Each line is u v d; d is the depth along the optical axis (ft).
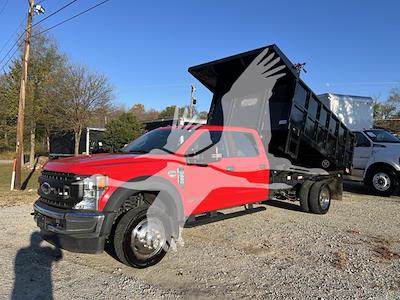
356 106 44.62
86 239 14.21
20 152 43.42
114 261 16.28
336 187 30.45
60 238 14.74
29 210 27.71
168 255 17.13
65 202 14.66
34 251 17.46
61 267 15.43
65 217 14.07
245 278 14.49
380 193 36.42
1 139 130.31
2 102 92.94
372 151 37.04
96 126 98.43
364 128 45.29
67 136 108.99
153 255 15.52
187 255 17.17
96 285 13.65
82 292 13.03
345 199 34.71
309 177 27.61
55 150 110.42
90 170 14.58
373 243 19.61
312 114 25.94
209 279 14.35
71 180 14.51
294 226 23.12
